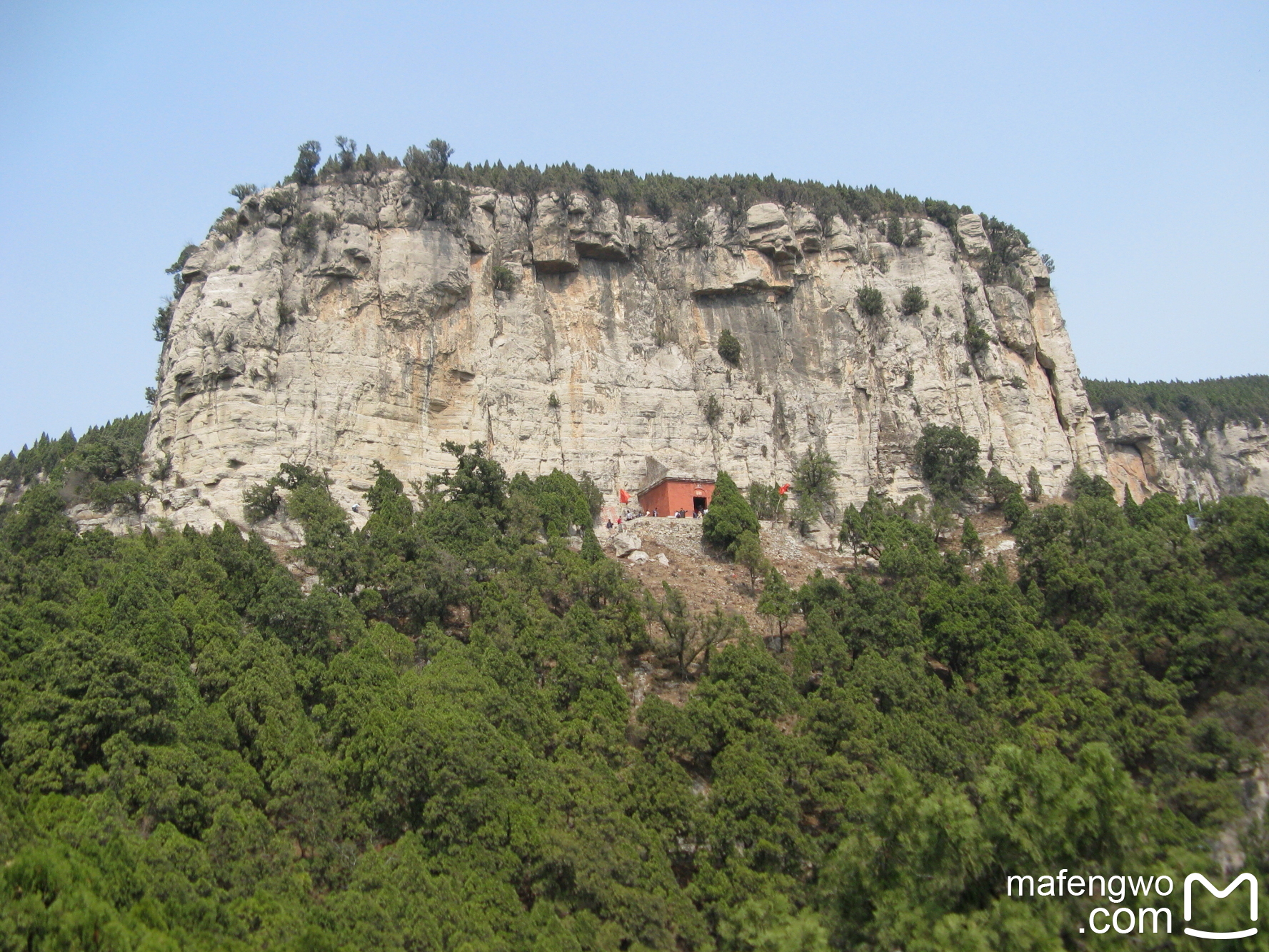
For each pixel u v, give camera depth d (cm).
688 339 11438
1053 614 8062
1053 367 12838
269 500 8756
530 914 4775
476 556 7819
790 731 6669
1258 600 7406
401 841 4994
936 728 6500
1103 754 4706
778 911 4725
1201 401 16662
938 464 11025
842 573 9412
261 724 5588
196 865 4416
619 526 9831
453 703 5912
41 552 7412
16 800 4522
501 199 11131
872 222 12500
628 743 6406
